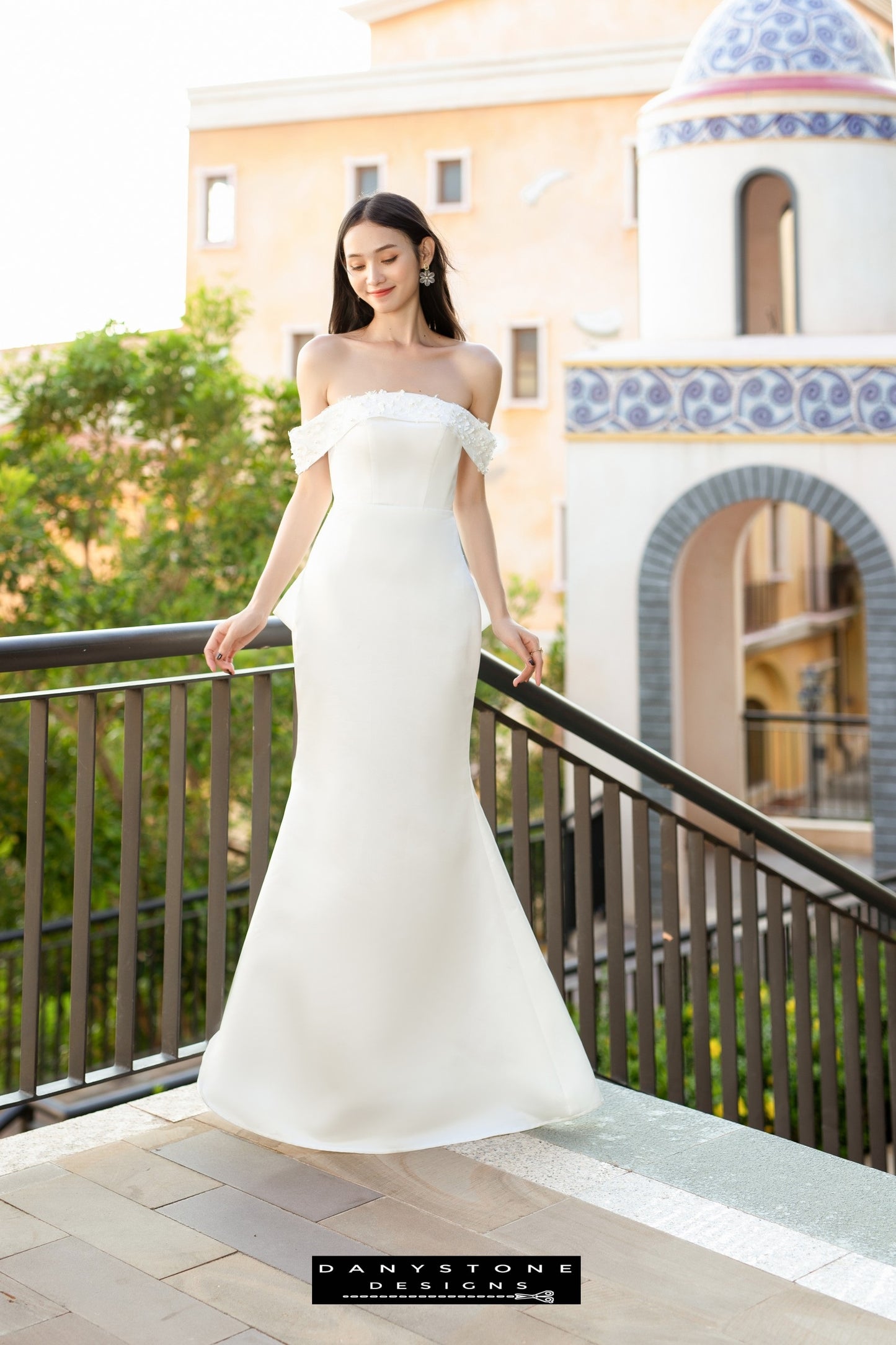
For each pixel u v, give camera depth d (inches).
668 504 423.2
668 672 425.7
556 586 700.0
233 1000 105.2
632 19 767.1
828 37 420.8
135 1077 300.5
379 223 106.3
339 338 109.2
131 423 440.1
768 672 764.0
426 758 103.9
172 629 112.1
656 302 436.8
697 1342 80.3
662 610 426.0
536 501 703.1
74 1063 112.0
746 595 730.2
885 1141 176.1
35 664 103.3
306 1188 98.1
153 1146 104.7
